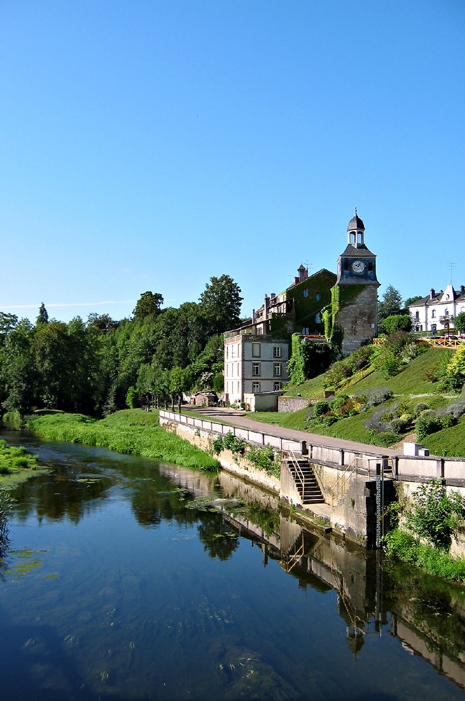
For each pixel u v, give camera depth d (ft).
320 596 55.36
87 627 48.57
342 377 168.76
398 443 95.61
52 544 70.79
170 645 45.65
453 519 56.75
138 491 101.55
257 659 43.50
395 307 307.37
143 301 459.32
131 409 257.96
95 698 38.52
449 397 106.11
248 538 73.56
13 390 254.27
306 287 240.12
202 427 143.02
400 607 51.11
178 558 65.82
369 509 65.62
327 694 39.01
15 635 47.24
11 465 126.41
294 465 86.84
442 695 38.93
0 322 317.22
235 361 233.35
